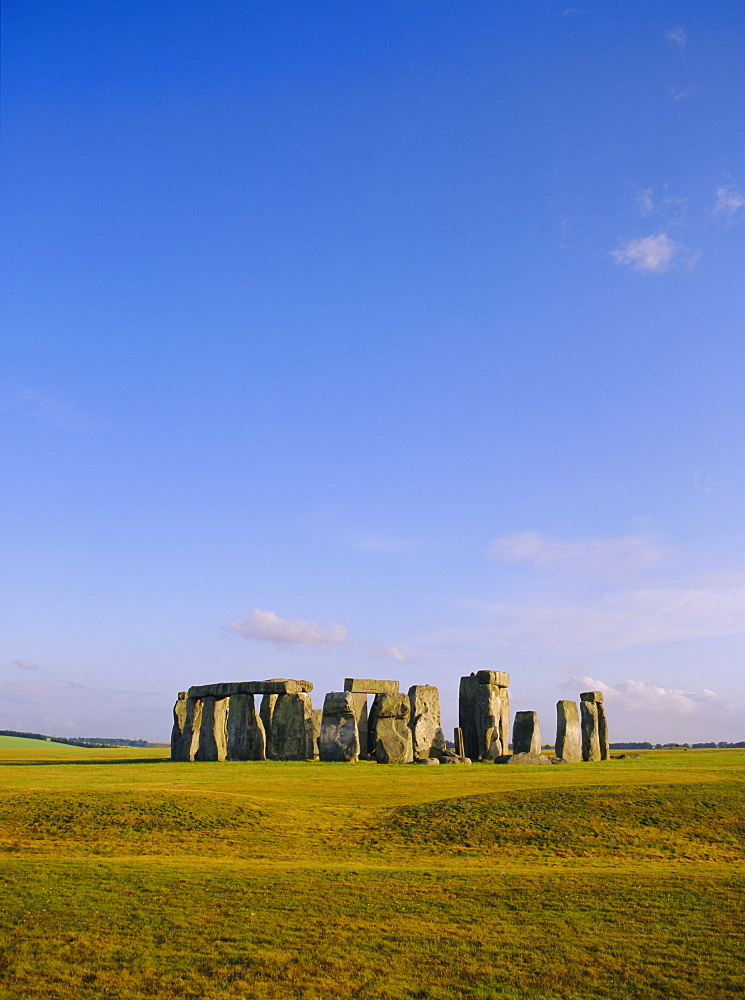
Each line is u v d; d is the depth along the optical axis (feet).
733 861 87.35
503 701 207.10
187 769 156.56
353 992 54.54
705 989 55.36
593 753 189.26
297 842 92.79
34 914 65.21
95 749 314.96
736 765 160.86
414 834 96.07
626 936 63.82
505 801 106.52
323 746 180.34
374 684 191.83
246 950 60.13
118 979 55.36
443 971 57.62
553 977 56.95
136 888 72.28
